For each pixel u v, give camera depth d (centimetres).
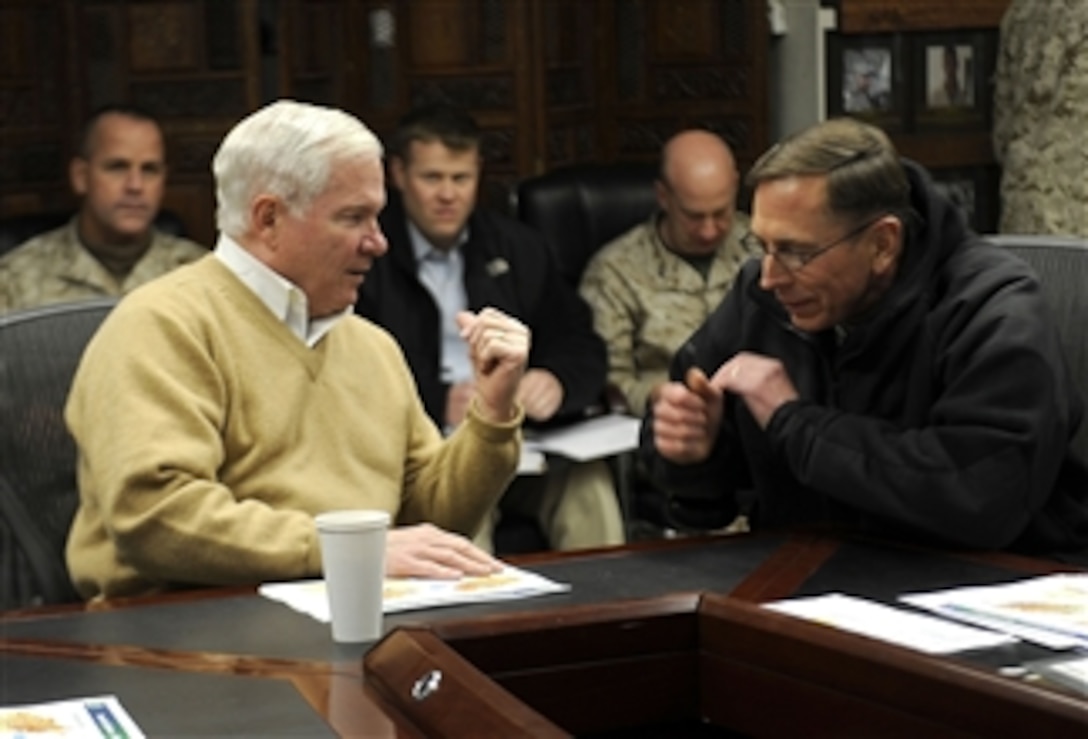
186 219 557
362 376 292
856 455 260
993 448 255
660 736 199
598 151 614
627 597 230
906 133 566
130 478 259
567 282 505
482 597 230
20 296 472
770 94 597
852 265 271
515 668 192
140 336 270
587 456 411
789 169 270
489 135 575
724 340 304
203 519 256
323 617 224
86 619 227
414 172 452
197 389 270
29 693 192
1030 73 507
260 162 277
